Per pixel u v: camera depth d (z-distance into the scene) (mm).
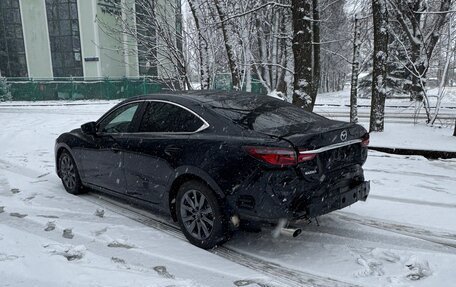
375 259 3875
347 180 4082
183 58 10898
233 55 11039
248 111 4367
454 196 5656
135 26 11203
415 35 15805
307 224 4762
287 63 14922
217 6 10344
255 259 3945
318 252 4066
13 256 3793
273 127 4055
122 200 5805
